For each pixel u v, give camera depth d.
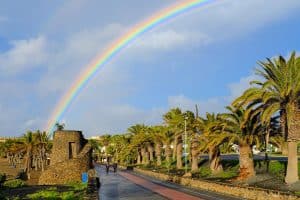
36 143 107.81
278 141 45.94
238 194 37.50
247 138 45.12
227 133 45.88
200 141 64.38
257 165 49.59
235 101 38.84
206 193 41.78
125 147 145.88
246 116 40.12
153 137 101.38
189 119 69.12
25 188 57.09
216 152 58.34
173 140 94.31
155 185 55.34
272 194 31.42
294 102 37.28
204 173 61.50
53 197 39.12
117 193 44.06
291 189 33.50
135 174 88.19
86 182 57.06
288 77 37.16
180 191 44.97
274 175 43.44
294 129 37.03
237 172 53.88
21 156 151.88
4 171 108.44
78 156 72.50
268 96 37.38
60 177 69.44
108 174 88.12
